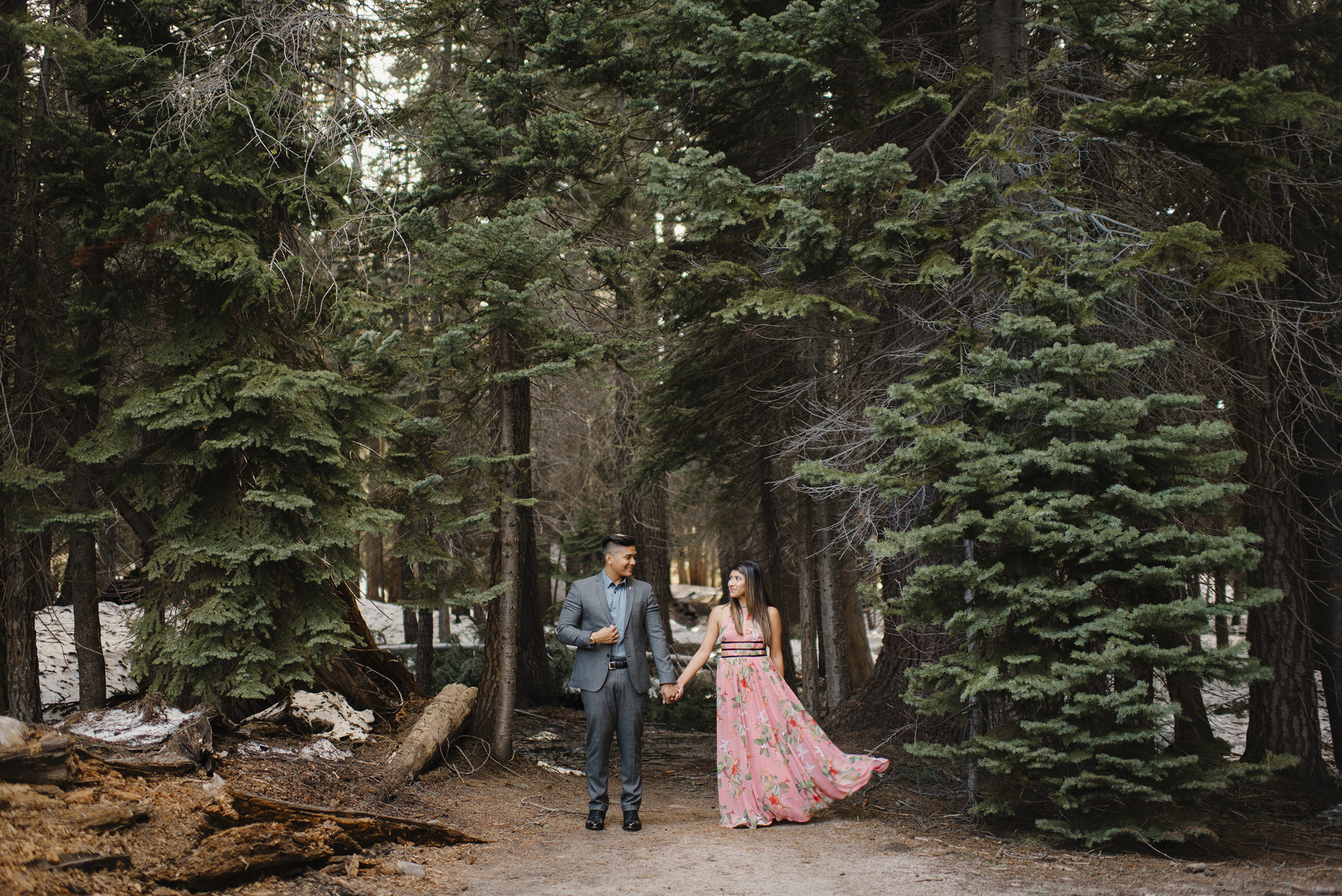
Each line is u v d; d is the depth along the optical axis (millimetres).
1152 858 4926
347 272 7164
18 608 5801
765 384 9844
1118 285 5273
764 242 6641
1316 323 7016
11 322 5938
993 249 5902
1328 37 7289
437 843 4855
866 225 6551
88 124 6156
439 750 6641
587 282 9203
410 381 7348
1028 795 5719
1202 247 5383
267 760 5285
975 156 6176
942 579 5254
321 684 7078
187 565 5758
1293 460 7887
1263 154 6273
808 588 10156
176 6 6250
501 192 8188
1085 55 7102
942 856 4879
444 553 6859
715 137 9352
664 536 16641
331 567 6125
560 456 15922
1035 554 5332
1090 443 5000
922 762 7539
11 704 5742
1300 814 6867
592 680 5508
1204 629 4832
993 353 5355
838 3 6098
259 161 6465
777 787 5672
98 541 6902
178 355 6004
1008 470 5098
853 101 7457
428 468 7020
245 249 5980
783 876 4395
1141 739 4840
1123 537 4895
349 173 6809
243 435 5891
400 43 8633
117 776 4168
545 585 18672
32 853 3301
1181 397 4980
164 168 5898
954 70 7535
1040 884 4270
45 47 5590
